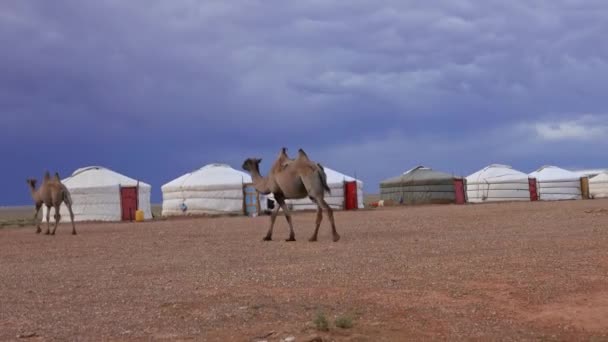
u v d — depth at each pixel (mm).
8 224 38250
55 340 5746
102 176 40312
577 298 7105
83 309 7137
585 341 5637
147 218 41125
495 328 6059
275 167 15836
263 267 10227
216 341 5609
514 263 9602
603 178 59062
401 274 8914
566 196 56219
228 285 8398
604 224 17297
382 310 6742
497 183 53812
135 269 10578
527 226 17828
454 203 50719
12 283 9312
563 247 11562
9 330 6148
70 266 11422
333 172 46062
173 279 9180
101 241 17891
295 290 7879
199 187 41281
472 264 9648
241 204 41031
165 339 5719
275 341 5531
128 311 6949
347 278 8680
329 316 6457
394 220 23844
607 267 9016
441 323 6230
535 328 6070
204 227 24078
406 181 52281
